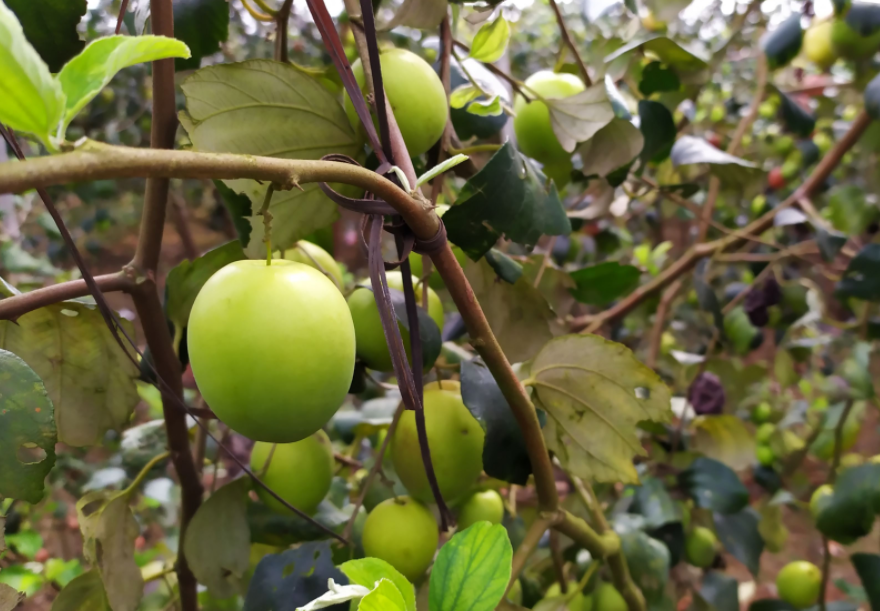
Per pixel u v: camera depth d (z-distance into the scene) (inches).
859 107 20.9
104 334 9.0
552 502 10.3
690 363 21.2
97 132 26.2
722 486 15.5
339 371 6.8
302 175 5.2
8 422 6.8
